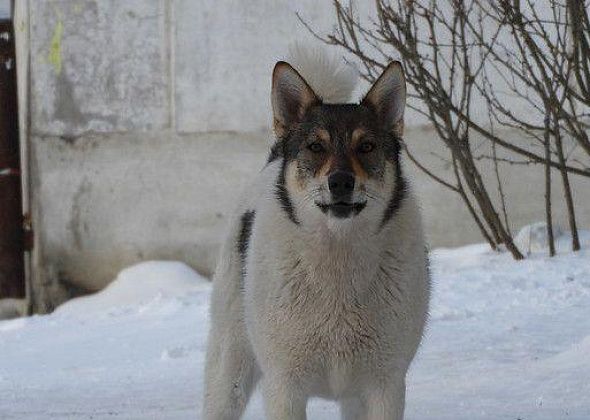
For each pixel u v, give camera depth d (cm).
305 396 648
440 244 1730
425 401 823
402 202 652
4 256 1889
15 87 1922
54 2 1825
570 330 1108
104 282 1833
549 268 1414
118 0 1803
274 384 646
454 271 1467
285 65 689
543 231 1562
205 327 1300
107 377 1051
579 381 843
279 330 639
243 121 1781
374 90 689
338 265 629
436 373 939
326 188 629
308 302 633
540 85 1378
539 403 784
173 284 1708
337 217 623
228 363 735
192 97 1791
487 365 959
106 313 1514
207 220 1794
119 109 1812
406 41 1398
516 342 1062
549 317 1175
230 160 1786
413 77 1461
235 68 1778
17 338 1366
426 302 669
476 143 1700
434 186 1728
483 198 1527
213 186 1791
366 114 673
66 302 1809
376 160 653
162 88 1802
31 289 1886
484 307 1249
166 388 966
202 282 1727
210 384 745
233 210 766
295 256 636
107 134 1817
